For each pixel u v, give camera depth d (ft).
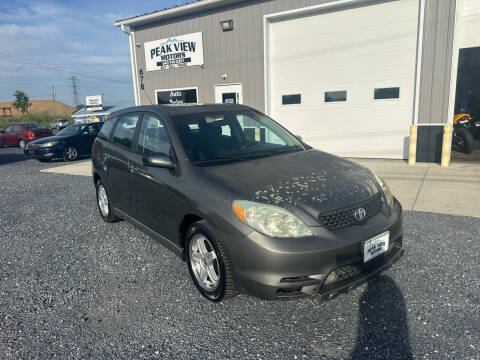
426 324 7.85
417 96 26.81
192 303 9.14
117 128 14.32
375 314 8.31
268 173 9.29
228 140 11.35
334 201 8.19
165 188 10.09
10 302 9.54
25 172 32.45
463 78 45.27
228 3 34.14
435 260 10.82
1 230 15.61
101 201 16.01
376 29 28.32
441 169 24.38
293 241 7.48
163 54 40.52
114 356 7.27
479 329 7.59
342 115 31.30
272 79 34.50
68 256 12.44
